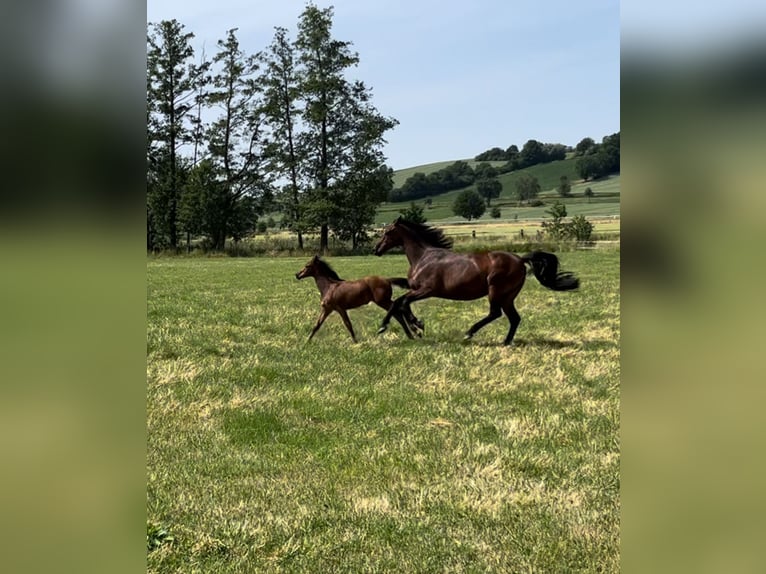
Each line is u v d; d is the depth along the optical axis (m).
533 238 49.41
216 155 55.75
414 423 7.29
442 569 4.06
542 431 6.88
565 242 45.84
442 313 16.03
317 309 16.47
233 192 56.84
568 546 4.29
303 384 9.09
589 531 4.48
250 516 4.87
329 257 51.22
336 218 56.94
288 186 59.12
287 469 5.90
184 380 9.12
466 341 12.21
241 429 7.12
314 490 5.39
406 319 12.93
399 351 11.24
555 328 13.61
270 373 9.69
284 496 5.26
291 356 10.92
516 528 4.59
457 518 4.80
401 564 4.14
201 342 11.91
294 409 7.88
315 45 57.50
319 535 4.57
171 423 7.22
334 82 57.06
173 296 19.92
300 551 4.33
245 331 13.32
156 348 11.30
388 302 12.30
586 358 10.59
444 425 7.19
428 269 12.21
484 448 6.29
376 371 9.83
